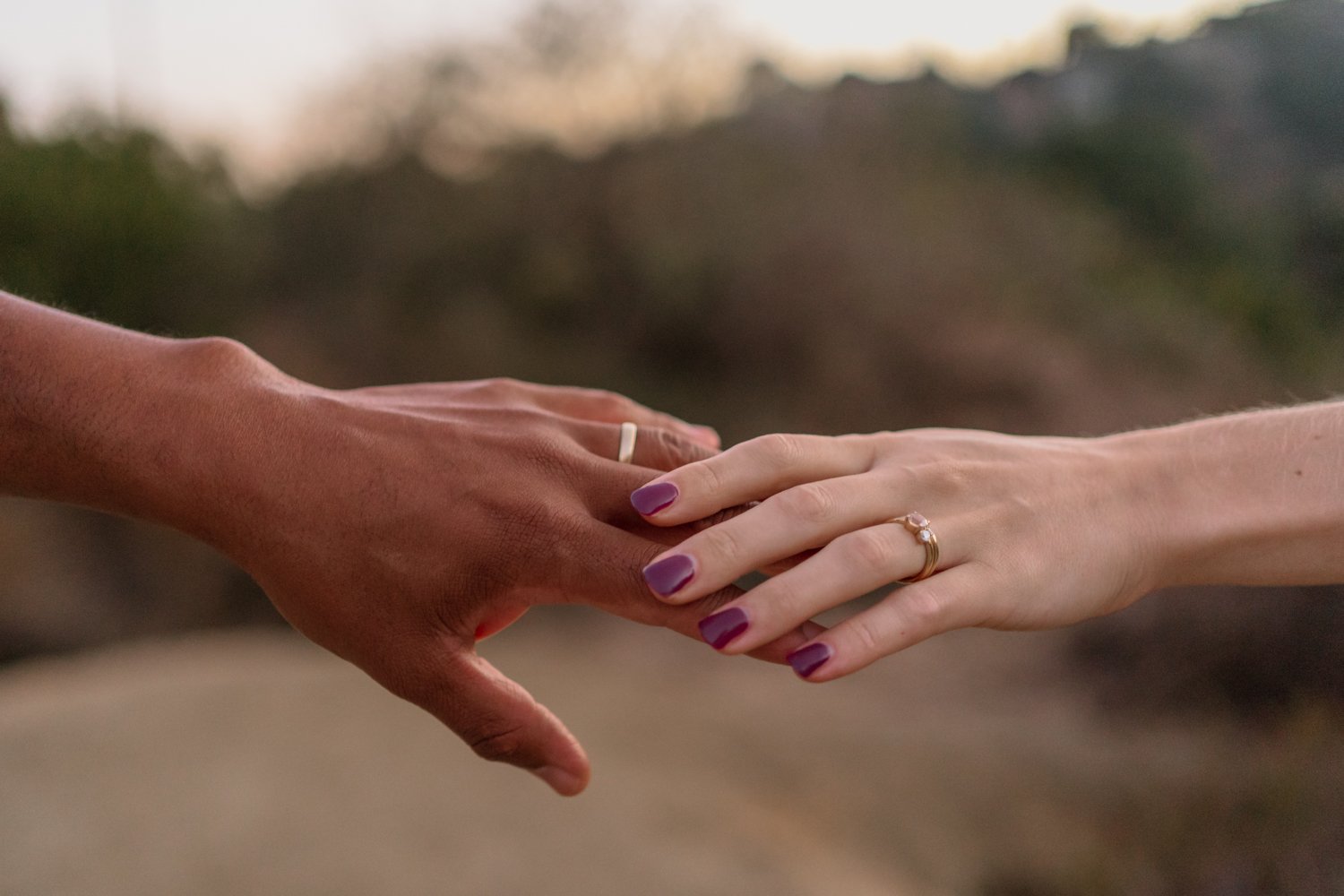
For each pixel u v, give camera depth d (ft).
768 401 30.53
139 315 30.30
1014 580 3.10
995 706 16.51
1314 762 11.48
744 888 10.07
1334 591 14.26
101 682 14.70
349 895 9.37
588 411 4.27
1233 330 23.68
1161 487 3.32
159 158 31.14
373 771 11.64
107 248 28.76
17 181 26.91
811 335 30.48
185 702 13.35
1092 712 15.60
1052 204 30.25
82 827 10.16
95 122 29.63
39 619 23.61
